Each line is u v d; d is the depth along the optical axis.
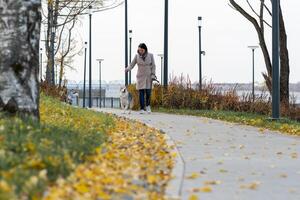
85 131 12.43
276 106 20.89
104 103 69.94
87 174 8.32
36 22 11.52
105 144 11.58
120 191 7.79
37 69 11.57
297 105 26.95
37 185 7.16
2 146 8.67
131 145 12.72
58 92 30.67
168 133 16.02
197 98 29.22
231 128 18.14
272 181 9.24
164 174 9.45
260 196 8.11
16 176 7.25
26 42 11.36
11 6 11.31
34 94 11.45
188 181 9.05
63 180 7.69
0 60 11.25
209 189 8.34
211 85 30.20
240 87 30.42
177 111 27.08
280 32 27.52
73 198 7.07
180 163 10.69
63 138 10.27
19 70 11.27
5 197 6.21
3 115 10.92
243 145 13.76
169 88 29.78
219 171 10.02
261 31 28.41
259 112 27.05
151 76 24.25
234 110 28.64
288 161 11.36
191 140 14.52
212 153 12.25
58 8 37.75
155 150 12.16
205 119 21.84
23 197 6.65
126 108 26.58
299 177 9.62
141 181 8.74
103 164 9.41
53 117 14.89
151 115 23.58
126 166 9.82
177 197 7.77
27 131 10.02
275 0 20.42
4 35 11.30
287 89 27.62
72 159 9.02
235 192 8.32
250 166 10.64
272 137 15.77
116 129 15.73
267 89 29.67
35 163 8.06
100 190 7.59
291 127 18.55
